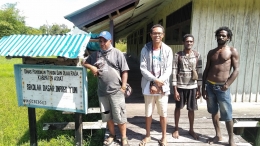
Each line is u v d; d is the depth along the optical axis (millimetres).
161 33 2521
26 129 4477
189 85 2857
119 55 2633
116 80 2641
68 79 2830
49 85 2926
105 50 2590
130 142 2975
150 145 2861
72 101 2871
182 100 2924
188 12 4660
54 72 2867
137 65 13062
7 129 4445
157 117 3873
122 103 2729
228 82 2607
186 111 4227
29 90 3016
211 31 4449
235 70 2582
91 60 2719
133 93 5902
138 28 14719
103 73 2602
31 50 2684
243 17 4449
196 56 2842
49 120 4949
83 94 2803
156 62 2604
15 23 36031
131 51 19656
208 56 2809
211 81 2760
